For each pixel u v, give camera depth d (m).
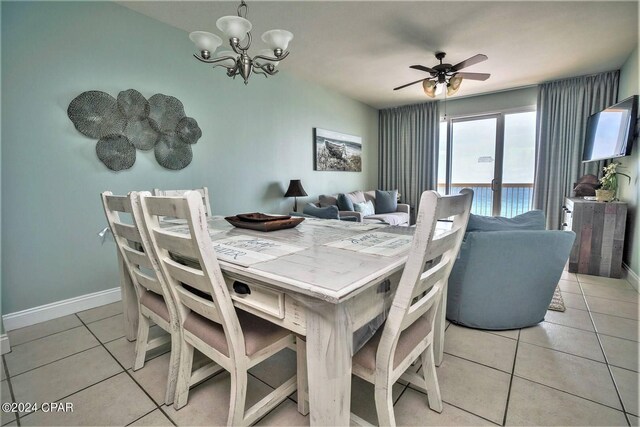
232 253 1.22
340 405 0.87
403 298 0.93
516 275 1.91
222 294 1.03
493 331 2.03
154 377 1.57
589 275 3.20
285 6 2.49
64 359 1.73
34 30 2.09
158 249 1.20
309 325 0.89
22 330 2.07
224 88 3.32
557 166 4.46
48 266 2.23
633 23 2.78
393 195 5.33
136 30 2.59
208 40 1.69
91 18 2.34
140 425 1.27
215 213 3.29
